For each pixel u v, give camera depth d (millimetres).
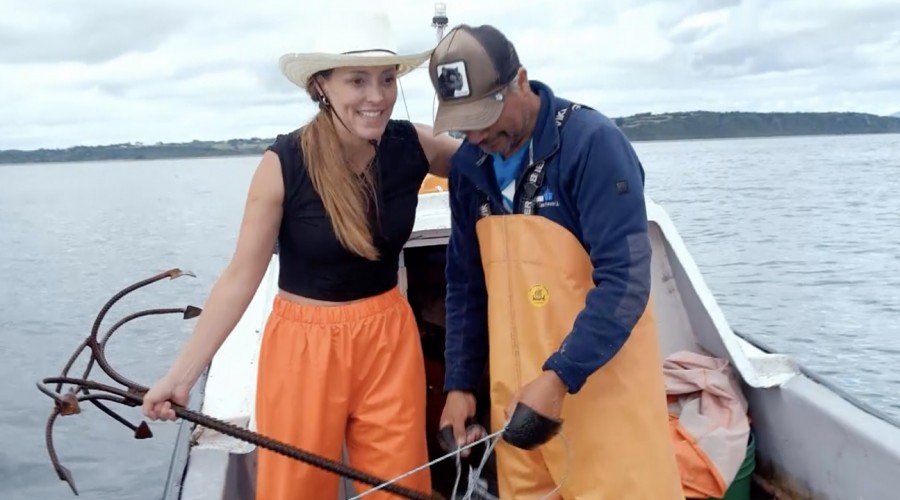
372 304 2391
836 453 2691
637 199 2012
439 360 3680
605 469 2186
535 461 2369
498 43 2006
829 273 19750
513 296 2209
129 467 9062
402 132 2430
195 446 2855
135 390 2201
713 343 3232
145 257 25438
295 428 2352
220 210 48656
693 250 23906
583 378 2012
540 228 2143
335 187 2254
